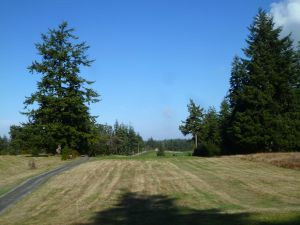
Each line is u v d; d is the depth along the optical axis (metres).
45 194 25.52
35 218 19.34
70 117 54.38
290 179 29.41
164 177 31.61
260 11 58.00
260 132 53.94
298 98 56.97
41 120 53.75
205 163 41.06
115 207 21.23
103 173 34.28
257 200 22.02
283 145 54.16
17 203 23.12
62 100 53.09
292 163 37.38
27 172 36.50
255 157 42.88
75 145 54.75
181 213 18.56
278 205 20.28
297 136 54.62
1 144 91.25
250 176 31.22
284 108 56.81
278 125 53.72
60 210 20.98
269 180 28.97
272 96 55.62
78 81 54.09
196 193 24.67
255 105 54.75
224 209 19.48
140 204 21.84
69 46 54.75
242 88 56.59
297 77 58.41
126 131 109.38
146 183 28.94
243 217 14.94
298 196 22.84
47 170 37.16
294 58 59.16
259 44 57.00
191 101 83.50
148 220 16.95
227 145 61.19
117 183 29.17
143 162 42.59
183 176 31.97
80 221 17.88
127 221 17.08
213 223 14.25
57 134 53.59
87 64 55.38
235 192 24.72
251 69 56.69
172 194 24.53
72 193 25.72
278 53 57.69
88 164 41.19
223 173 33.34
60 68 53.53
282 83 55.59
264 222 13.84
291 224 13.36
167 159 45.78
